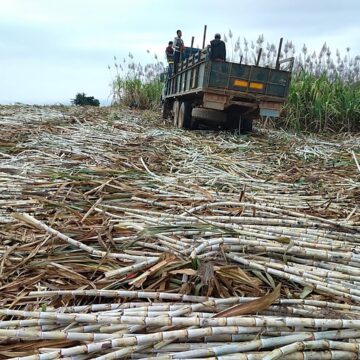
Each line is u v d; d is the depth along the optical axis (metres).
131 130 8.93
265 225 3.44
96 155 5.90
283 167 6.12
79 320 2.12
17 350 2.01
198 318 2.10
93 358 1.95
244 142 8.33
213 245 2.85
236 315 2.17
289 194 4.64
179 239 3.01
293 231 3.30
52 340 2.04
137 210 3.58
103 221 3.33
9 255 2.84
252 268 2.68
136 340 1.98
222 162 6.02
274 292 2.24
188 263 2.61
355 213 3.97
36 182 4.25
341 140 9.54
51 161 5.32
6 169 4.79
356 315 2.31
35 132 7.42
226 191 4.59
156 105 17.61
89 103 22.11
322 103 11.20
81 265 2.71
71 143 6.56
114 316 2.13
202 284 2.43
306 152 7.18
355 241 3.29
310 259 2.91
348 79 13.01
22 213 3.28
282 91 9.16
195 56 9.73
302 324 2.13
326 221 3.56
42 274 2.60
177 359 1.93
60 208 3.58
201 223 3.27
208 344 2.04
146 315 2.17
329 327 2.16
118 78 18.89
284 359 1.99
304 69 12.90
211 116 10.02
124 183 4.42
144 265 2.63
